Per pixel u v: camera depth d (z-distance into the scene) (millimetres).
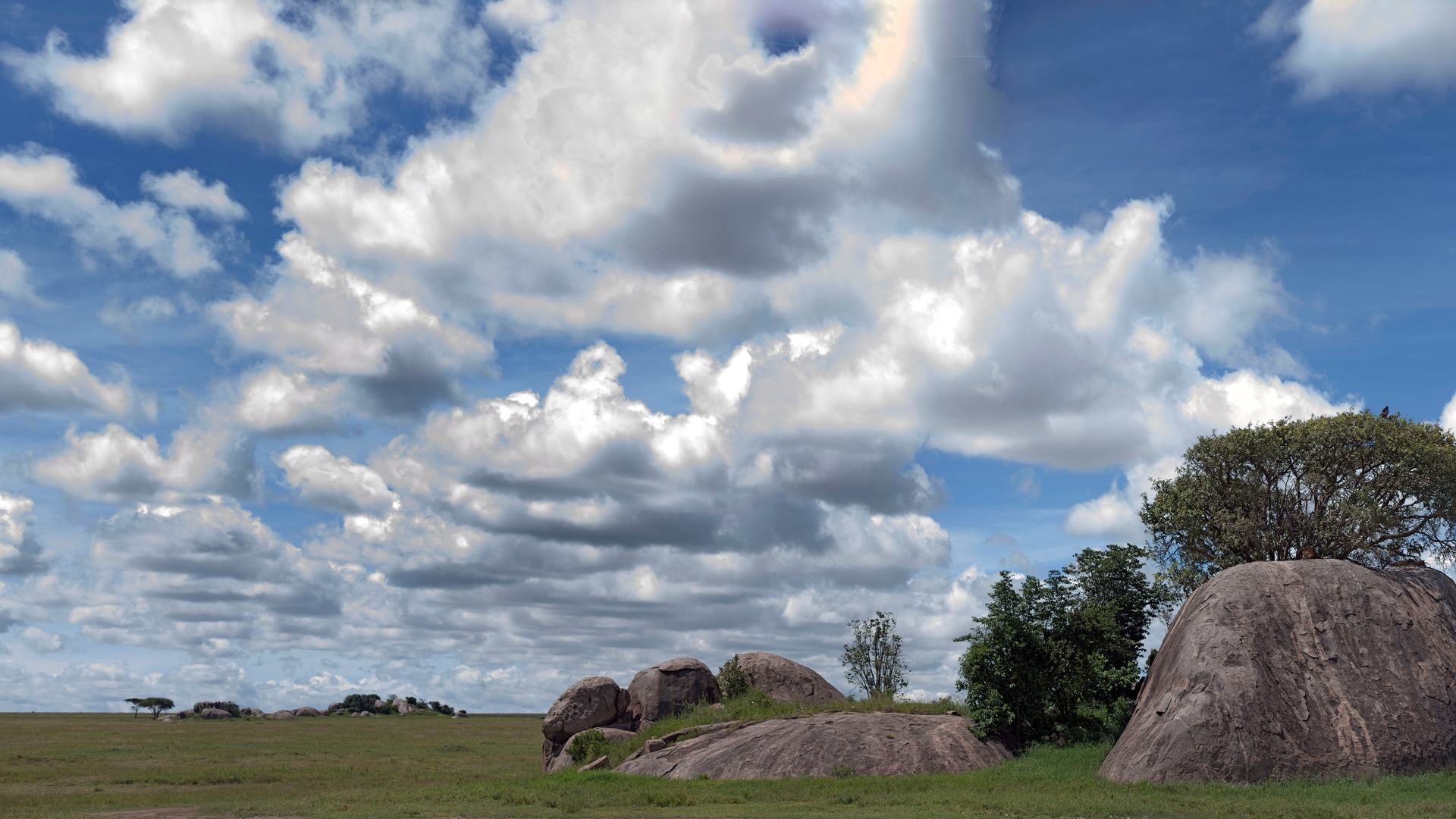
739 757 31859
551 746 44438
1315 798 22969
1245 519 35281
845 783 27344
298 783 39219
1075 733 32906
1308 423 34969
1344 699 26703
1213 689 26812
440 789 30219
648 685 45656
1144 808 21531
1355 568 29984
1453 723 26641
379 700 141625
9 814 26797
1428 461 32750
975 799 23188
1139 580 35906
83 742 71812
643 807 24406
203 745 68500
